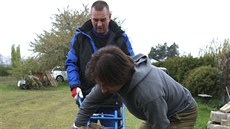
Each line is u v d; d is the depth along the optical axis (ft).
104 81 6.47
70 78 11.49
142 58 7.20
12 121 28.30
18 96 50.52
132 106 7.35
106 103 11.34
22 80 65.87
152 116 7.02
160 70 7.58
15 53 93.35
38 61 77.92
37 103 42.04
